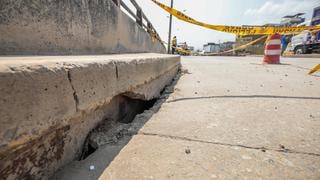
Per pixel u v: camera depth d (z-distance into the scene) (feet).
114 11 11.68
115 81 5.06
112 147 4.44
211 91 10.22
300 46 58.49
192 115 6.61
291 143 4.65
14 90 2.37
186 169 3.66
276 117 6.38
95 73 4.10
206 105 7.80
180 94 9.66
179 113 6.84
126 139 4.84
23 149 2.73
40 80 2.73
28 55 4.89
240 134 5.13
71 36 7.06
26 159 2.83
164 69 11.12
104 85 4.49
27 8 5.01
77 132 4.14
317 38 50.39
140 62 6.97
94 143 4.57
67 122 3.39
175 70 16.17
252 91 10.14
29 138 2.64
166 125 5.73
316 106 7.54
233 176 3.49
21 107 2.48
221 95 9.38
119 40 13.00
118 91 5.28
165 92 10.30
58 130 3.46
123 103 7.20
